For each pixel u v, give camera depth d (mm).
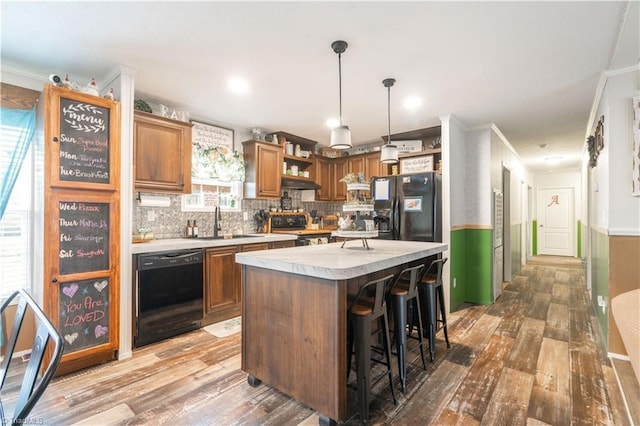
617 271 2549
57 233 2246
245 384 2188
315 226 5223
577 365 2445
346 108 3535
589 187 4488
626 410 1878
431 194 3701
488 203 4113
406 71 2629
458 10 1836
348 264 1799
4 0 1748
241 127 4348
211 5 1812
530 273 6195
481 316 3672
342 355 1728
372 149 5246
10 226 2535
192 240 3387
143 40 2189
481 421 1801
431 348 2555
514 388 2133
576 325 3338
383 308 2008
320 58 2422
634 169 2410
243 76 2744
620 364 2447
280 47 2271
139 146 2996
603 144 2875
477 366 2449
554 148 5547
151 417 1828
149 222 3443
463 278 4227
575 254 8422
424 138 4703
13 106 2553
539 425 1763
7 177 2475
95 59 2455
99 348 2414
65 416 1829
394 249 2547
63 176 2268
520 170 6648
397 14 1877
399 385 2180
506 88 2967
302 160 4949
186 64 2533
